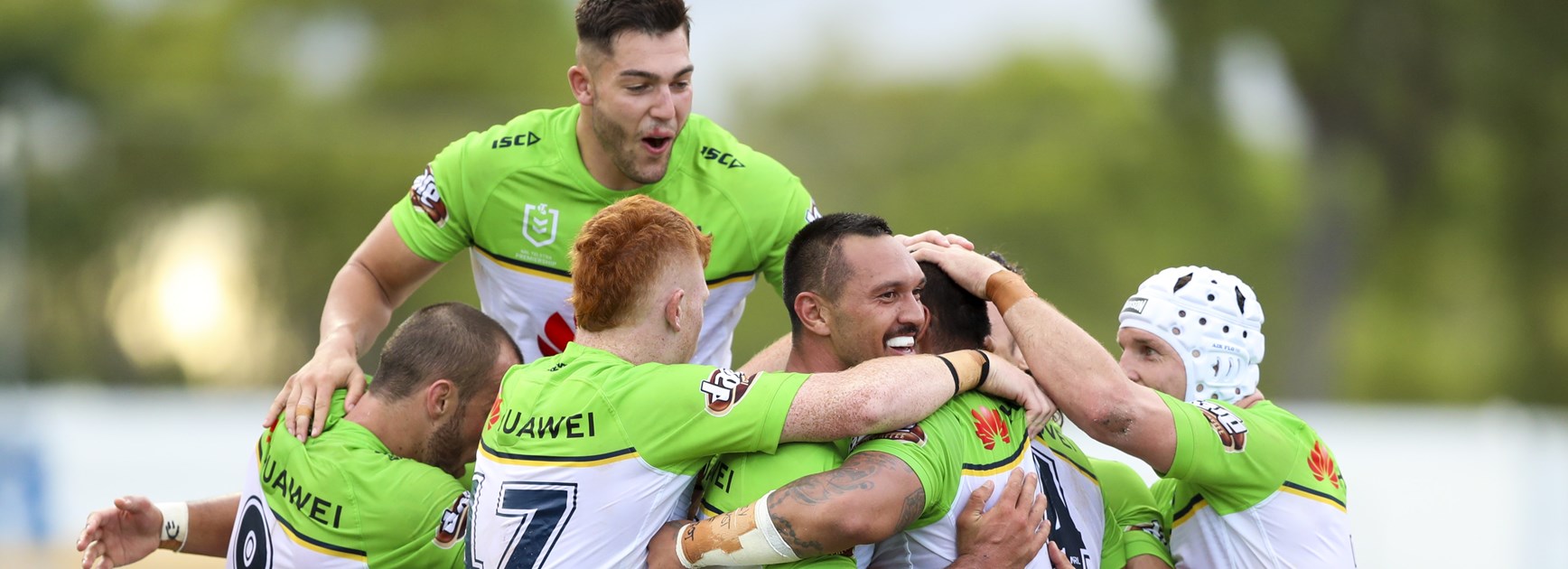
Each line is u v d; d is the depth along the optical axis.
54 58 100.75
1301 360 90.19
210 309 94.50
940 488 12.84
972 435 13.30
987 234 95.56
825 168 103.12
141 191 93.62
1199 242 93.44
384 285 17.48
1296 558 14.21
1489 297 90.00
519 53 102.88
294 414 14.95
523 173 16.69
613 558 12.72
